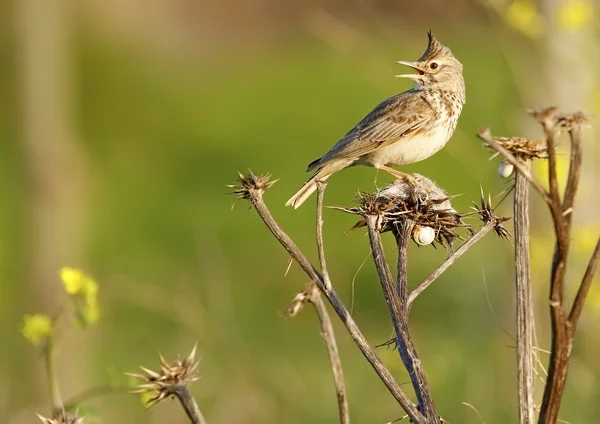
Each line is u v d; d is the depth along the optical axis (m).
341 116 25.73
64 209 13.74
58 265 13.73
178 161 24.94
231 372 12.67
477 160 12.69
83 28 25.72
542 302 10.76
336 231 19.50
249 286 17.97
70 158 13.80
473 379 11.56
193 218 21.30
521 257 5.16
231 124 26.28
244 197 5.26
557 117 4.55
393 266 14.26
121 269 18.88
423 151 9.13
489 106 12.96
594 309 10.39
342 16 21.23
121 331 15.69
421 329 13.89
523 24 11.20
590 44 11.33
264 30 31.69
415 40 14.53
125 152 25.33
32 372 13.51
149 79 27.94
